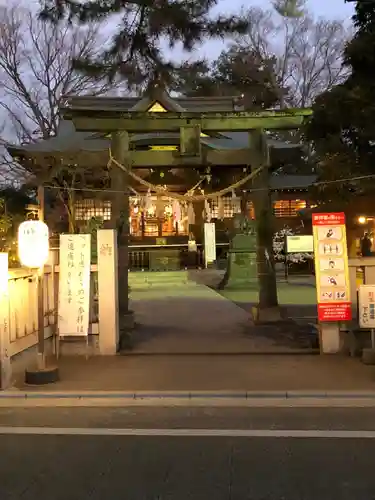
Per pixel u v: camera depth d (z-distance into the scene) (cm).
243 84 3672
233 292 2206
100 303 1038
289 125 1218
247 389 786
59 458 542
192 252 3319
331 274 995
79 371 910
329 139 1044
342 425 644
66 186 2380
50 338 1040
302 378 845
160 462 528
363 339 997
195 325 1355
